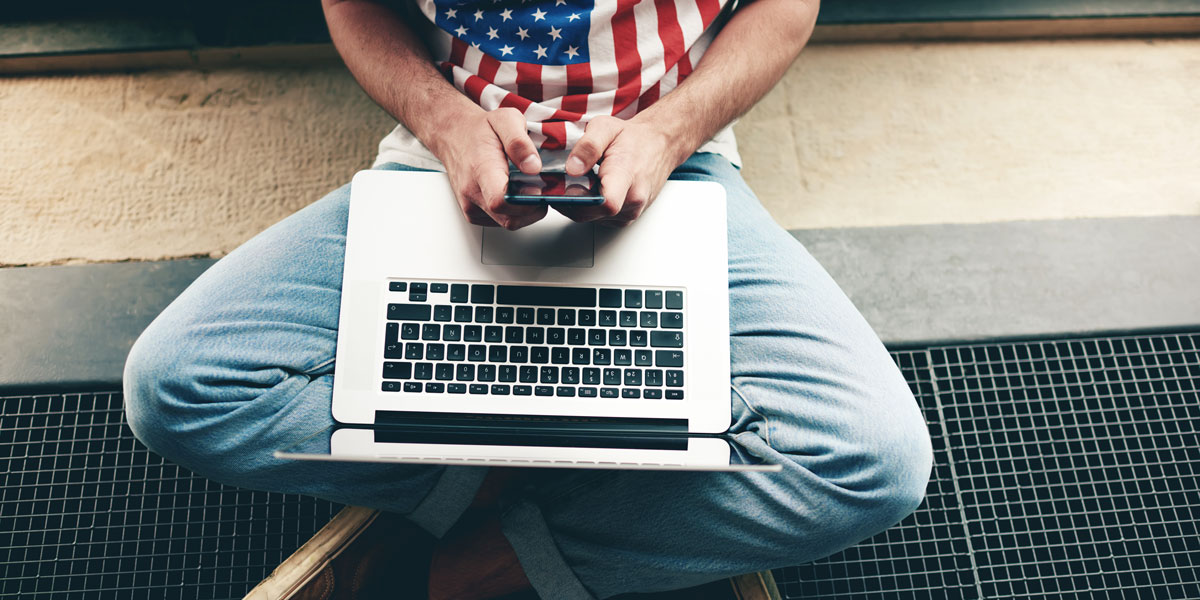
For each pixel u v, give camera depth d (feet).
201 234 4.38
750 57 3.22
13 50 4.71
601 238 2.97
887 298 4.20
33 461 3.91
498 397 2.84
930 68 5.03
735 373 2.97
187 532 3.70
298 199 4.51
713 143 3.43
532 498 3.03
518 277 2.92
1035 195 4.63
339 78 4.87
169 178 4.52
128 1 4.85
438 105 3.01
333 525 3.34
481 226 2.96
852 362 2.92
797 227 4.50
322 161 4.62
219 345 2.79
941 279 4.24
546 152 3.08
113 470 3.90
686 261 2.96
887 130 4.82
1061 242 4.36
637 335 2.89
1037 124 4.87
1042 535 3.96
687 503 2.87
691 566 3.00
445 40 3.27
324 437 2.81
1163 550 3.96
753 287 3.07
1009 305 4.20
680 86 3.12
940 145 4.78
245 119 4.72
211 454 2.81
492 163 2.70
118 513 3.83
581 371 2.86
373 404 2.82
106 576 3.81
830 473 2.81
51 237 4.32
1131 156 4.77
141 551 3.85
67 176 4.50
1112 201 4.61
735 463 2.81
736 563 2.99
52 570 3.79
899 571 3.89
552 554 3.04
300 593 3.22
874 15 4.99
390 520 3.44
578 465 2.42
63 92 4.76
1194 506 3.98
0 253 4.25
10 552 3.74
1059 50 5.10
